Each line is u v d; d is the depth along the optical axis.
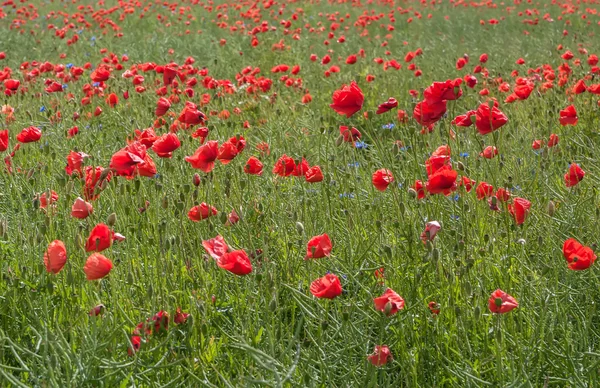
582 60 10.60
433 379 3.01
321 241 2.98
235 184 4.14
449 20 16.67
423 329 3.20
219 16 15.84
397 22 16.91
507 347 3.11
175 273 3.52
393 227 4.00
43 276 3.50
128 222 4.16
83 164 3.88
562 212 4.33
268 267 3.43
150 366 2.81
